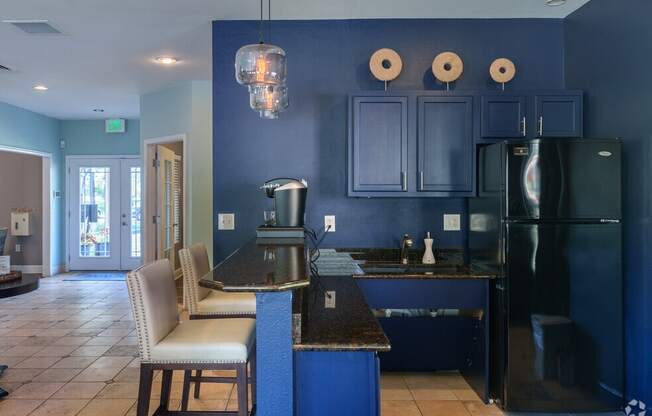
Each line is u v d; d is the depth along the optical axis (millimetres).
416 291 2930
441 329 3309
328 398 1635
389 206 3502
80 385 3195
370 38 3490
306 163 3500
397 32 3484
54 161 7469
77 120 7645
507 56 3480
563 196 2713
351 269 3121
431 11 3338
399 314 2973
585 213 2721
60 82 5234
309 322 1842
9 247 7523
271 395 1597
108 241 7793
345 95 3492
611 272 2729
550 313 2713
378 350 1593
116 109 6789
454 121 3174
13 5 3158
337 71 3492
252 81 2473
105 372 3428
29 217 7426
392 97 3184
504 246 2734
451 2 3184
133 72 4859
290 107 3498
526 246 2711
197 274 2709
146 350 1953
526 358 2717
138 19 3428
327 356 1635
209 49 4125
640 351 2707
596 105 3107
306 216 3490
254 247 2535
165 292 2107
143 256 5812
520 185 2715
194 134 5281
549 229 2711
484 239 3057
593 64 3135
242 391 1962
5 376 3352
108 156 7668
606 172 2730
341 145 3502
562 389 2721
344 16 3416
